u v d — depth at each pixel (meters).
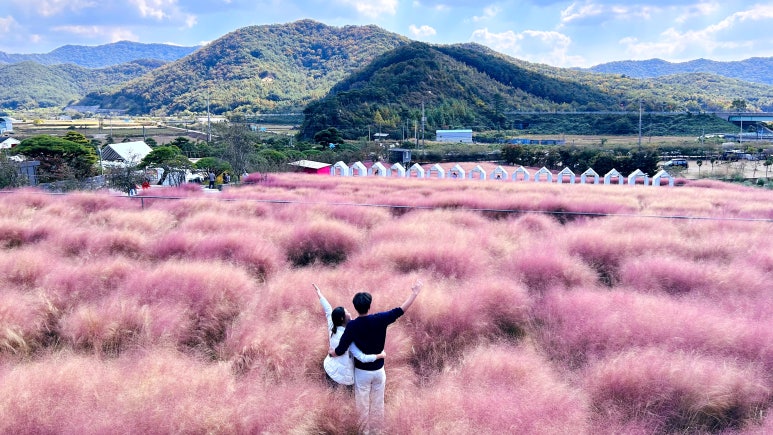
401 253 10.66
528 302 8.56
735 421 5.59
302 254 12.09
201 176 39.94
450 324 7.41
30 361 6.55
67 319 7.59
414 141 83.75
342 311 5.24
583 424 5.01
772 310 8.00
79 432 4.62
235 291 8.59
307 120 102.75
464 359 6.66
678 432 5.39
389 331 6.99
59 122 181.12
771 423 5.26
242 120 52.34
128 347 6.95
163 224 14.52
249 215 15.84
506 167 55.78
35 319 7.56
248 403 5.14
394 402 5.58
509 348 6.96
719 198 21.20
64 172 32.88
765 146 76.12
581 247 11.64
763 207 18.00
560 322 7.79
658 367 5.94
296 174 33.88
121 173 29.89
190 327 7.58
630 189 24.94
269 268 10.58
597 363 6.30
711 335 6.86
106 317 7.38
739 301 8.44
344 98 109.81
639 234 12.48
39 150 36.81
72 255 11.49
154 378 5.49
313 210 15.83
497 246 11.93
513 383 5.66
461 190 23.78
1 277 9.23
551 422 4.89
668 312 7.52
